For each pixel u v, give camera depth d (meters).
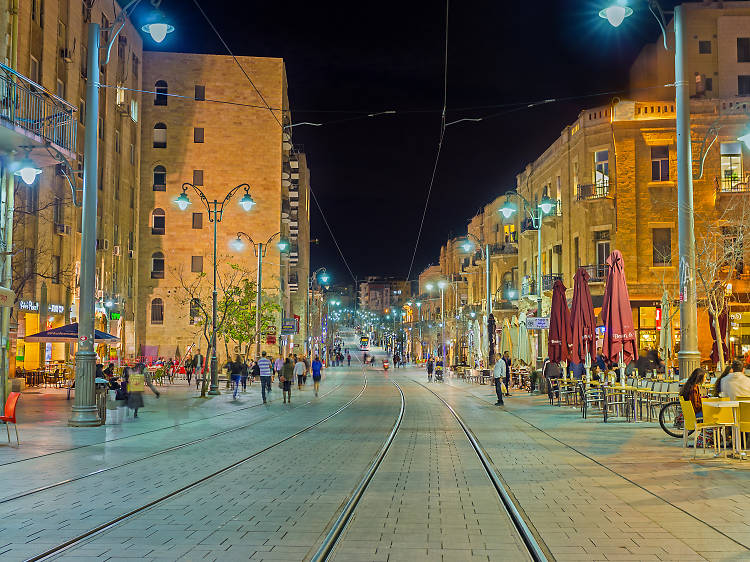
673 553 6.82
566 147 46.22
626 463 12.91
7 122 18.34
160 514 8.61
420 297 125.12
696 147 40.78
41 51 39.47
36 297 38.41
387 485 10.80
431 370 57.56
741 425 13.25
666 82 48.12
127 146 58.25
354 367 99.12
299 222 92.81
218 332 44.59
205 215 67.88
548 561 6.52
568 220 45.91
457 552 6.92
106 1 51.78
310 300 102.38
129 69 58.78
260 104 68.69
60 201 42.00
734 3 47.44
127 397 23.06
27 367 40.31
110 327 52.62
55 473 11.71
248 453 14.49
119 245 56.31
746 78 47.09
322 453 14.56
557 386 30.78
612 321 23.20
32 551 6.89
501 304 61.28
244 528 7.87
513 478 11.27
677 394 20.11
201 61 68.25
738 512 8.70
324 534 7.58
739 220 37.16
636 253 41.12
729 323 39.47
